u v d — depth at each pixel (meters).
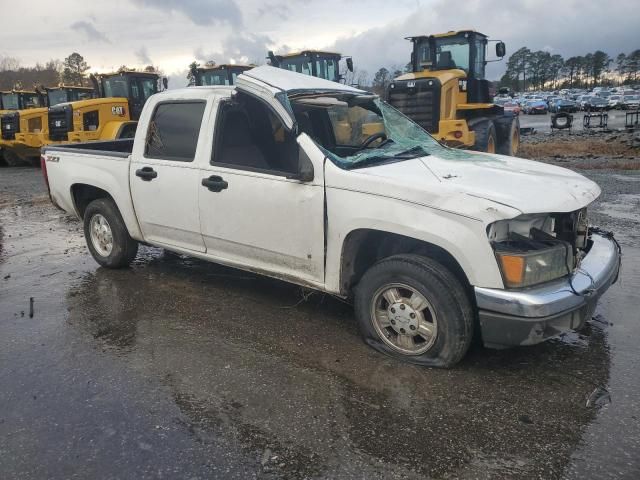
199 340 4.35
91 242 6.24
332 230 4.06
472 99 13.63
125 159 5.52
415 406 3.37
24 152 18.80
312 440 3.07
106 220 5.98
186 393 3.58
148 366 3.95
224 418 3.30
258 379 3.73
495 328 3.51
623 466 2.81
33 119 18.59
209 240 4.94
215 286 5.57
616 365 3.80
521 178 4.07
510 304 3.40
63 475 2.85
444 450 2.96
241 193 4.54
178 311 4.94
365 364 3.90
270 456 2.95
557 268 3.57
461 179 3.92
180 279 5.80
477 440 3.04
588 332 4.30
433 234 3.59
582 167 12.93
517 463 2.85
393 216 3.74
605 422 3.17
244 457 2.95
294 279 4.48
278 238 4.40
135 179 5.40
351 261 4.16
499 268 3.45
